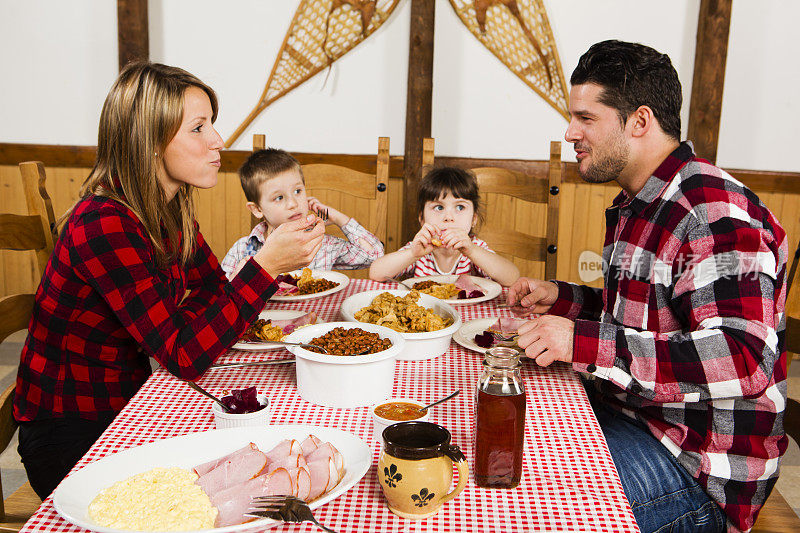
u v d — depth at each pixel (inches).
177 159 48.7
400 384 49.1
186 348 45.0
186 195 56.4
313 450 35.1
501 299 72.7
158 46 141.2
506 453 34.9
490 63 138.4
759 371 42.9
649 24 135.0
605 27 135.6
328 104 141.9
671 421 50.0
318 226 48.0
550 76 137.9
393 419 40.0
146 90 46.9
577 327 45.1
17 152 143.6
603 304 62.1
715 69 129.6
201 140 49.1
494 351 36.1
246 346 53.7
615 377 44.5
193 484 33.0
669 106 49.6
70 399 51.7
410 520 32.5
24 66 141.7
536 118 140.4
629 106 49.3
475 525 32.2
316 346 46.5
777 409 48.2
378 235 100.1
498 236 92.4
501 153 142.3
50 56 141.2
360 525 32.0
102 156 49.0
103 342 51.4
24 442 52.2
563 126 140.3
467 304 70.1
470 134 141.8
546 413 44.6
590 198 140.0
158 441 37.1
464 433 41.5
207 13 139.4
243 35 139.9
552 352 45.1
